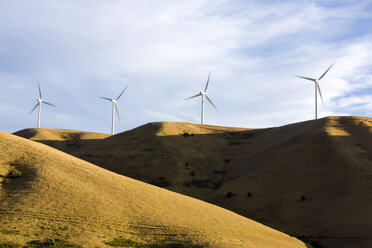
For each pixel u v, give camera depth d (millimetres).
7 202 37406
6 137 52938
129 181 50969
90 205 39344
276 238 43875
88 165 53406
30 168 45531
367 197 61969
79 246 30062
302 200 67000
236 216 49844
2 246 27812
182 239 35094
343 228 51594
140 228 37000
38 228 32969
